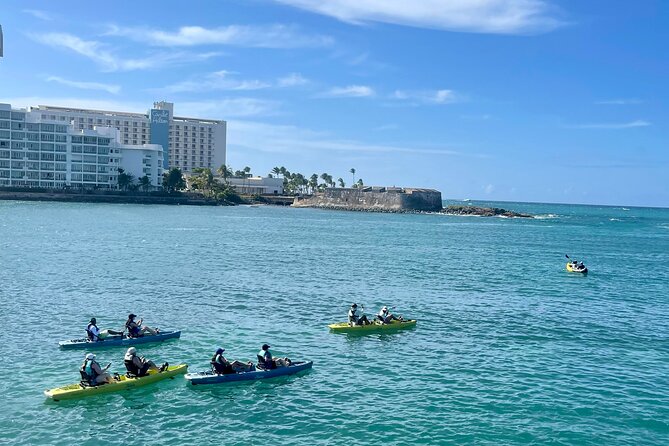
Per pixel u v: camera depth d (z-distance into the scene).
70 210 179.25
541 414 27.91
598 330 44.78
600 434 25.92
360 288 60.66
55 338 38.19
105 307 47.44
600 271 81.12
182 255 82.75
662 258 101.81
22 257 73.50
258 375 31.94
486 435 25.58
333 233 137.12
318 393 30.09
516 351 38.44
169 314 45.81
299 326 43.34
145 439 24.73
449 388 31.09
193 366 33.62
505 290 62.06
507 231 167.00
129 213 178.62
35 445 23.92
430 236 137.12
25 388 29.67
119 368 33.28
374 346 38.72
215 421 26.59
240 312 47.31
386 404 28.77
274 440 24.78
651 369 35.22
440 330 43.50
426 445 24.56
